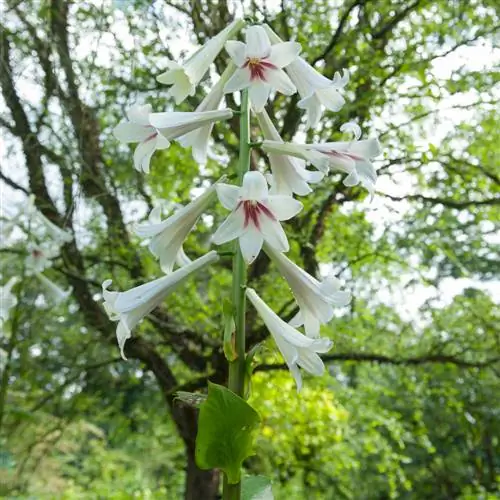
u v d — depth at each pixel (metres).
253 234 2.02
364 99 4.86
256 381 6.62
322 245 5.91
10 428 5.86
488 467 13.81
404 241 5.64
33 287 5.11
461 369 6.50
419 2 4.94
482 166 5.62
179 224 2.28
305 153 2.21
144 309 2.24
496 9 4.96
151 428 8.27
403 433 7.22
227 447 1.92
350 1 5.08
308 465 7.80
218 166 5.64
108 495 9.77
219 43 2.37
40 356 6.26
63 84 5.10
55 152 5.37
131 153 5.45
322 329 5.83
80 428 7.34
